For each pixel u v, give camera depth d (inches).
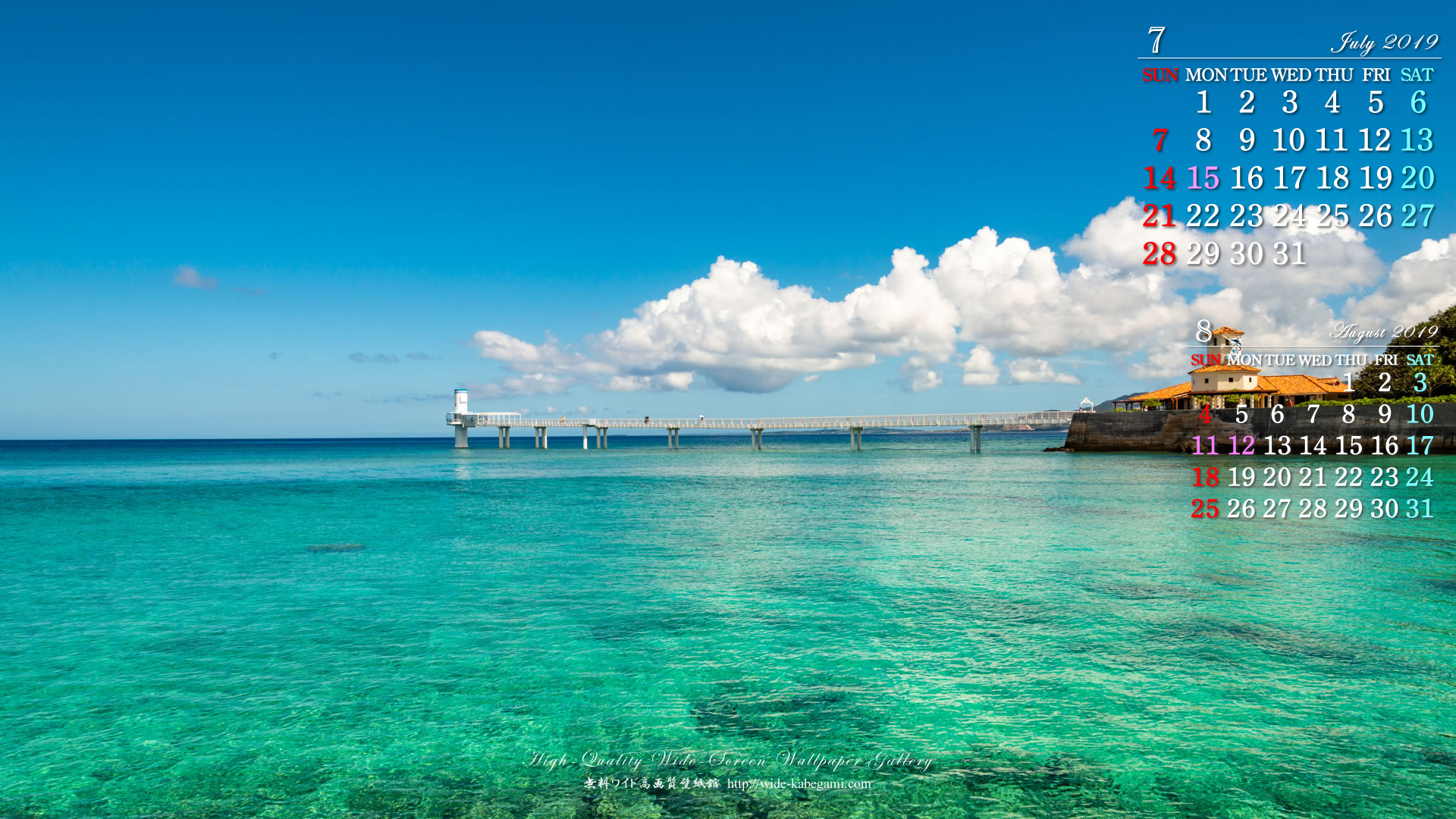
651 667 420.8
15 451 5260.8
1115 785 285.0
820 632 485.7
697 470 2378.2
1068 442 2896.2
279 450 5477.4
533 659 436.5
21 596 596.7
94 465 2987.2
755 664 426.3
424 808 273.7
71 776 297.7
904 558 743.7
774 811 269.7
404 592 608.4
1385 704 358.6
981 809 269.3
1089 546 799.1
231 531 973.8
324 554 787.4
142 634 488.1
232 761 309.3
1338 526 923.4
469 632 492.1
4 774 298.5
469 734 334.3
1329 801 272.8
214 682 399.5
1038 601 563.8
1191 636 469.1
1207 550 768.9
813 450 4591.5
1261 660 422.9
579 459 3408.0
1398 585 606.5
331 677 406.3
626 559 751.7
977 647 452.1
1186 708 354.6
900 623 506.6
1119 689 380.5
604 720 349.4
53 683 396.5
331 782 292.7
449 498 1437.0
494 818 266.7
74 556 784.3
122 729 340.8
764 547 821.9
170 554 792.3
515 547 831.1
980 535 885.2
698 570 690.2
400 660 435.2
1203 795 277.4
